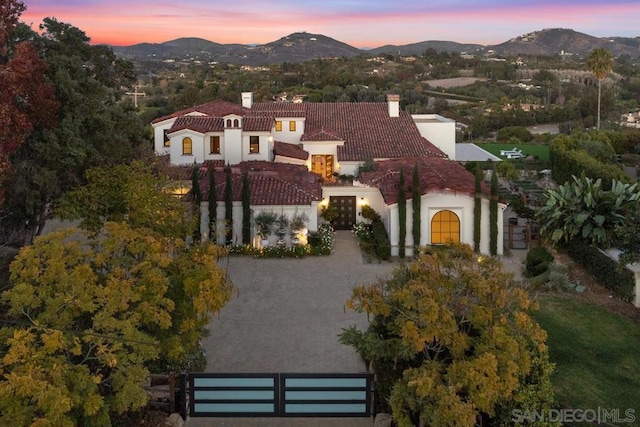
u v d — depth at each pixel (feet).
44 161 98.63
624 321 79.10
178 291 54.80
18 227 99.71
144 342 47.78
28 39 102.27
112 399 45.93
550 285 90.48
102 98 111.24
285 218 117.60
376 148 160.86
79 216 90.79
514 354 47.73
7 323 53.98
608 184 130.82
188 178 132.26
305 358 72.18
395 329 52.11
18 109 90.68
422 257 54.13
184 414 58.13
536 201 148.05
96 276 51.13
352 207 136.56
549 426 51.52
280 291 95.86
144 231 61.87
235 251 115.75
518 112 377.50
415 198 112.68
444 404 44.09
